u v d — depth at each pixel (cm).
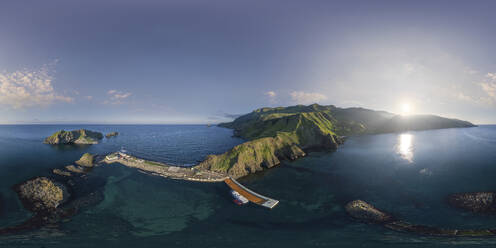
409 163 11550
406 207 6669
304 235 5309
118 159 12988
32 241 4994
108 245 4853
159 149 17725
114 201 7394
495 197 6844
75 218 6231
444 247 4691
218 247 4797
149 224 5897
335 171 10731
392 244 4850
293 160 13350
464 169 10106
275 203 7131
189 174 10250
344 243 4931
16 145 19325
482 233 5181
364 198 7406
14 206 6919
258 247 4812
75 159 13550
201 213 6544
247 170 11000
